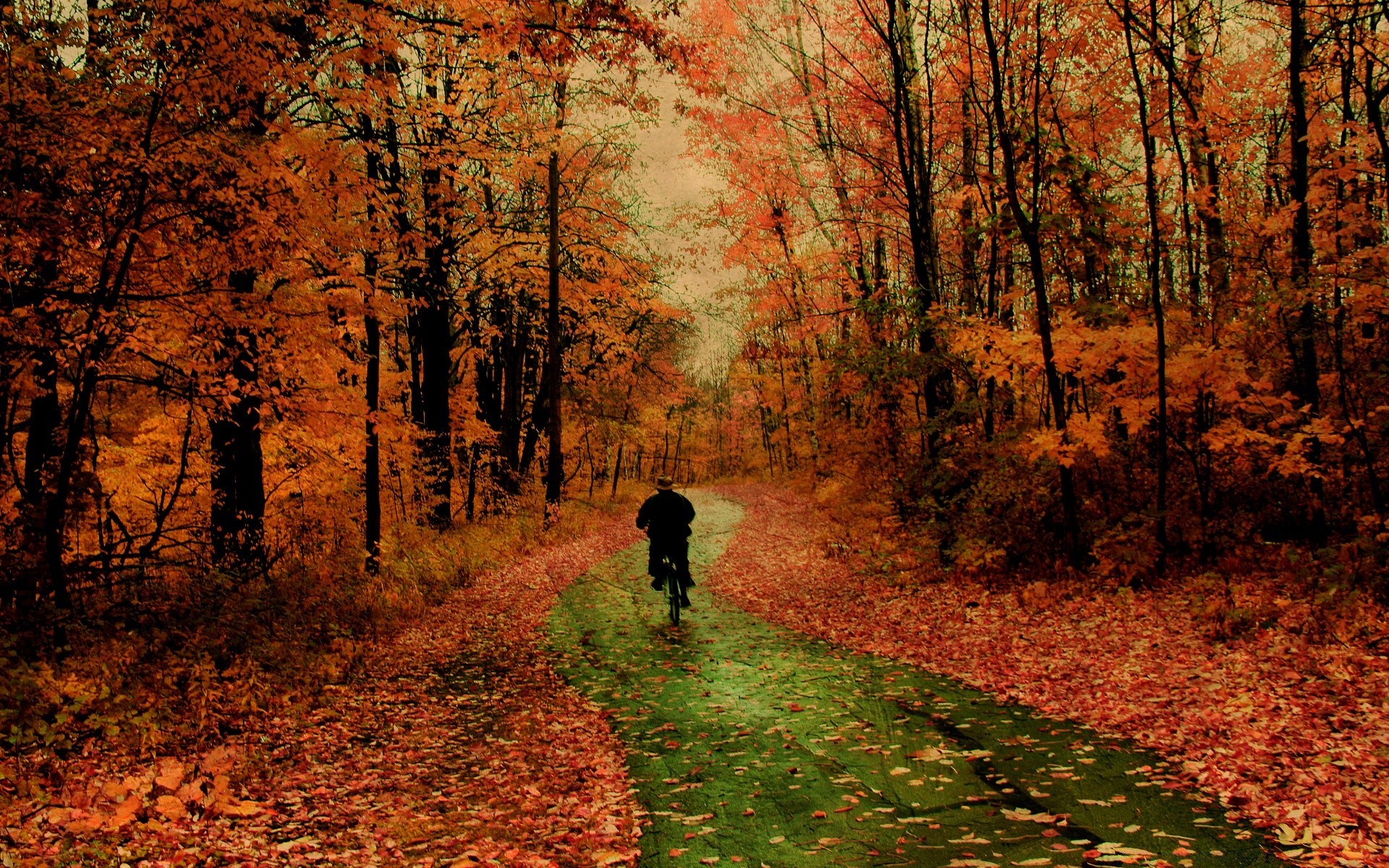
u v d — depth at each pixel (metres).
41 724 4.55
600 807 4.49
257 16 6.80
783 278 21.25
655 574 10.23
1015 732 5.38
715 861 3.77
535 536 18.31
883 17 13.40
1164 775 4.43
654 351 28.39
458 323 18.06
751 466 59.28
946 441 11.64
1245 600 7.21
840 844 3.87
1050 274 11.20
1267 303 8.66
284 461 11.16
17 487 7.29
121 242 6.57
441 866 3.73
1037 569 9.76
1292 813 3.77
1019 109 10.94
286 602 8.41
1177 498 10.02
